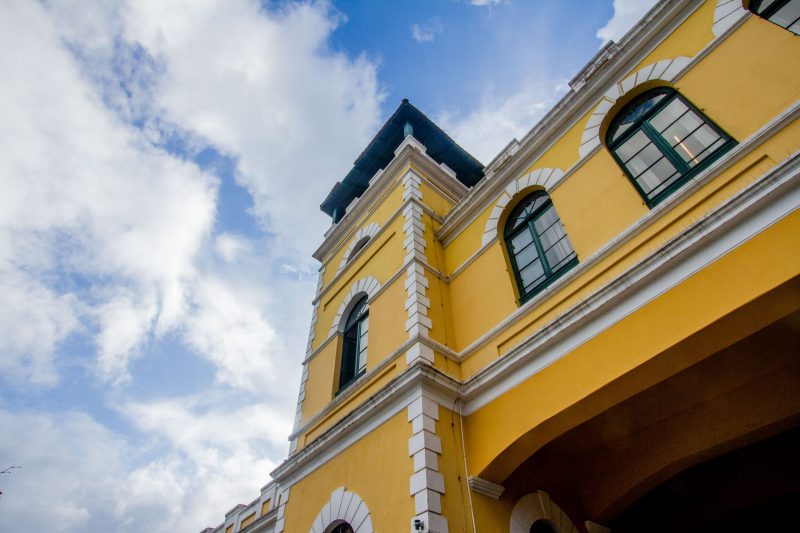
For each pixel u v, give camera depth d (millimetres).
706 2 6641
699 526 7117
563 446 7082
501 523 6094
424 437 6246
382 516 6227
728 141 5578
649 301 5363
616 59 7543
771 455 6746
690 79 6402
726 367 5664
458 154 15000
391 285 9508
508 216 8930
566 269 6965
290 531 8008
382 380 8031
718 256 4910
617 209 6551
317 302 12789
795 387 5457
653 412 6367
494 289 8109
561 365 6008
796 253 4324
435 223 10664
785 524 7391
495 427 6488
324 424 9219
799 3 5570
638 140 6859
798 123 4863
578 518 6949
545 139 8484
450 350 7805
